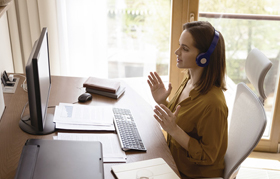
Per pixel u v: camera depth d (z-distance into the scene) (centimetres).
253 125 139
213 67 147
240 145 145
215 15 259
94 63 279
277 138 274
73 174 110
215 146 140
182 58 150
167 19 297
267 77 266
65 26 263
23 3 252
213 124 140
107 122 157
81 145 128
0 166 120
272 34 257
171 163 133
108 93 189
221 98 144
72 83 206
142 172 109
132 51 313
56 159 117
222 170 153
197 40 144
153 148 143
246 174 245
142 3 293
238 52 267
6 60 229
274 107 266
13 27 253
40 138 140
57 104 174
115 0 292
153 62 317
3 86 190
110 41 308
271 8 251
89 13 262
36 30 259
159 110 138
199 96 148
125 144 139
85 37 269
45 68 150
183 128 149
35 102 129
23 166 111
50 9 254
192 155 141
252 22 256
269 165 259
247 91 155
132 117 167
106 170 123
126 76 324
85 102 180
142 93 327
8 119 155
